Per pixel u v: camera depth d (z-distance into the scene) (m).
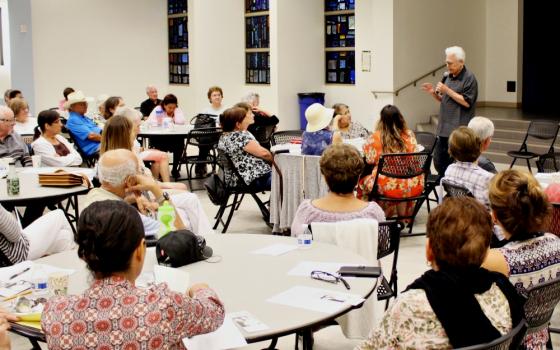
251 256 3.13
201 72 13.54
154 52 14.73
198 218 4.88
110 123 4.66
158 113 9.73
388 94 11.67
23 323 2.34
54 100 13.52
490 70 13.19
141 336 1.99
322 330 4.21
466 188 4.61
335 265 2.97
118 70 14.27
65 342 1.99
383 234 3.59
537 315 2.52
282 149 6.44
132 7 14.32
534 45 13.01
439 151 7.86
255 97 9.24
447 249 2.05
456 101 7.64
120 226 2.02
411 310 2.02
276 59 12.67
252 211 7.56
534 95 13.09
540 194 2.66
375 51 11.77
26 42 13.13
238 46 13.73
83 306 2.01
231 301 2.56
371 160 6.09
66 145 6.91
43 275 2.87
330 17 13.14
